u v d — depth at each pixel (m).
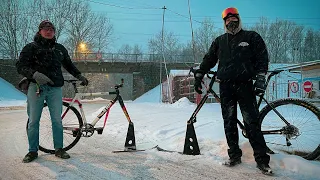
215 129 5.71
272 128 4.04
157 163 3.90
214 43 4.00
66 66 4.64
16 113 13.59
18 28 47.06
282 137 4.19
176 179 3.28
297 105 3.96
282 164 3.54
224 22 3.83
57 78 4.26
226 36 3.82
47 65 4.16
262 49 3.59
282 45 57.50
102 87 54.91
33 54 4.13
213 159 3.96
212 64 4.12
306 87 13.98
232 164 3.67
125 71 42.88
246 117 3.61
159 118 8.34
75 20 52.06
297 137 3.93
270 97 14.54
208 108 11.76
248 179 3.23
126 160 4.10
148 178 3.32
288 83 15.67
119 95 4.78
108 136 6.03
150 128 6.51
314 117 3.88
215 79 4.19
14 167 3.77
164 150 4.52
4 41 46.16
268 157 3.46
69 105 4.66
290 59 57.28
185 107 14.34
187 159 4.04
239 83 3.67
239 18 3.77
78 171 3.59
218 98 4.15
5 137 6.06
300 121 3.96
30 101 4.14
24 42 47.47
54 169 3.67
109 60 42.88
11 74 40.06
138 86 42.72
